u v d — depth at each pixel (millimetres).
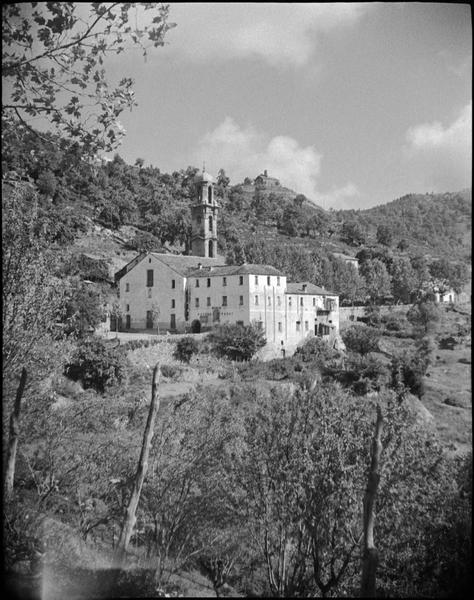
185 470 19375
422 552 16875
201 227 93250
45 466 19516
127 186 139875
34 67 10391
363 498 16641
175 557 18844
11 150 10875
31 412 18156
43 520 15438
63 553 14453
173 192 154125
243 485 19297
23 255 16031
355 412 19141
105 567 14594
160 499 18688
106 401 27141
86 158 11219
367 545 12938
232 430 20516
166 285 79938
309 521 17656
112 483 20672
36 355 16922
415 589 16141
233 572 20875
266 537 18797
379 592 16000
